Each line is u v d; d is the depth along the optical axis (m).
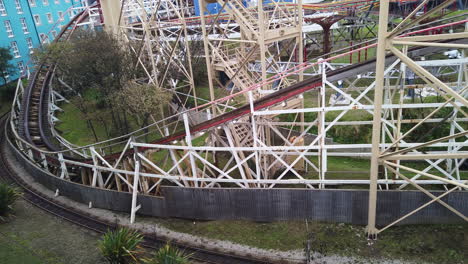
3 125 31.11
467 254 13.02
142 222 16.67
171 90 26.39
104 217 17.34
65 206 18.61
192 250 14.57
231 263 13.66
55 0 47.72
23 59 42.62
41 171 20.45
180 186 16.84
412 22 11.01
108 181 18.94
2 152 26.06
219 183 19.33
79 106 28.12
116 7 30.41
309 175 19.34
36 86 32.75
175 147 16.20
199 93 31.83
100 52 25.27
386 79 16.28
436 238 13.88
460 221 14.34
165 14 39.00
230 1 19.20
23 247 14.80
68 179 20.25
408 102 21.78
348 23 34.44
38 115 28.16
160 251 12.29
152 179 18.70
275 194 15.27
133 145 16.59
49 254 14.44
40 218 17.50
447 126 20.12
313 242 14.31
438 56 27.12
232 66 20.75
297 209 15.37
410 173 18.45
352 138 21.67
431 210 14.33
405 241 13.95
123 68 26.36
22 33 42.44
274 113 15.20
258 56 22.91
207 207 16.12
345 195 14.66
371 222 14.09
